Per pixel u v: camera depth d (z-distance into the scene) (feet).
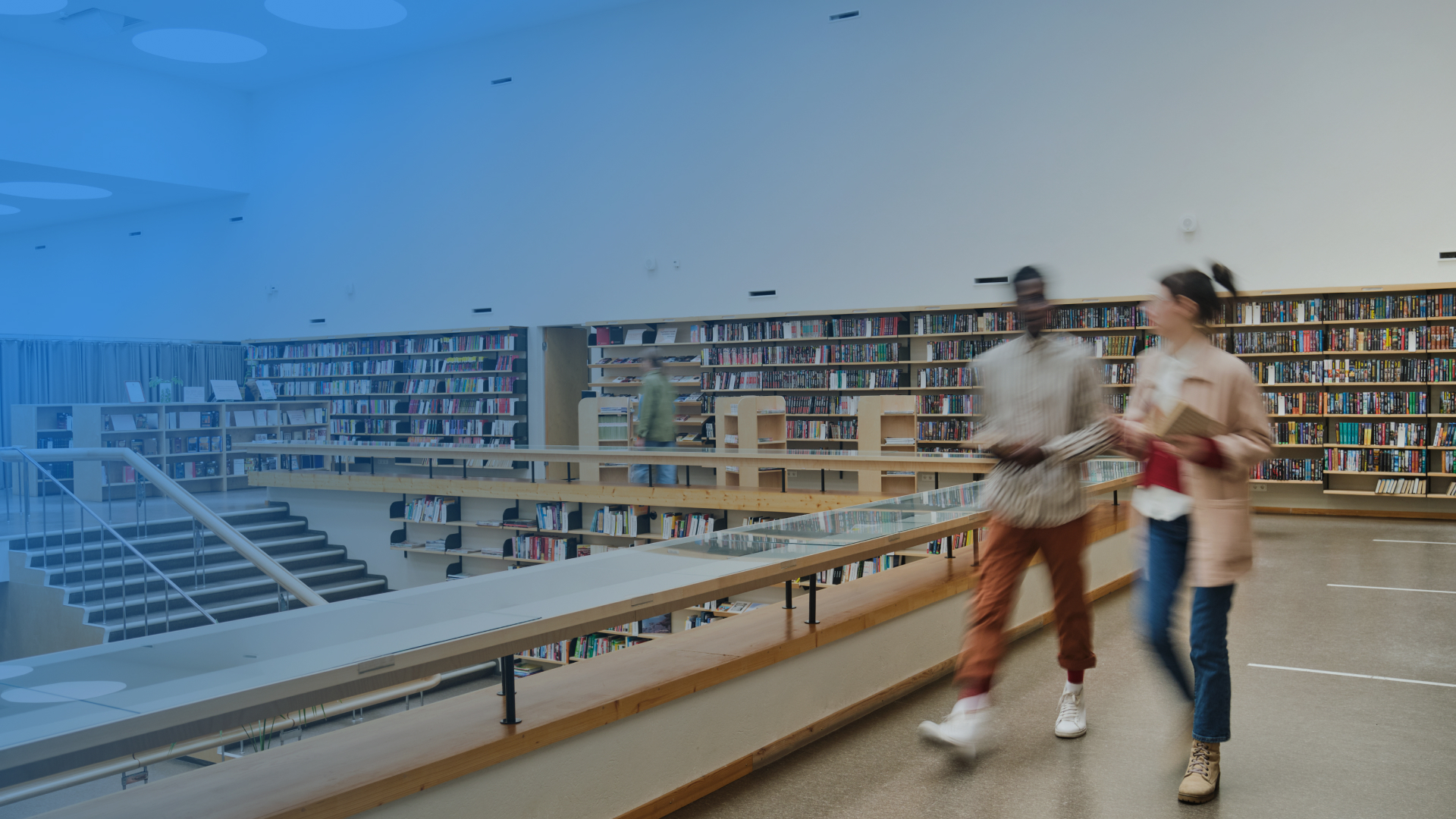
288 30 44.65
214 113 52.95
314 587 31.58
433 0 41.50
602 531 28.96
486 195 46.73
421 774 6.32
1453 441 28.63
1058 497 8.55
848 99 37.63
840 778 8.71
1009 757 8.99
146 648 6.48
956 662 12.32
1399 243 29.30
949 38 35.58
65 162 46.75
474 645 6.81
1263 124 30.83
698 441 39.29
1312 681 11.32
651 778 8.07
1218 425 7.71
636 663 8.80
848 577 25.85
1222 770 8.62
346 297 51.44
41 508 34.42
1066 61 33.63
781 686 9.47
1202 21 31.55
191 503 20.08
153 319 59.57
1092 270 33.32
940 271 35.94
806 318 38.40
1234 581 7.98
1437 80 28.76
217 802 5.86
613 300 43.29
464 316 47.55
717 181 40.50
